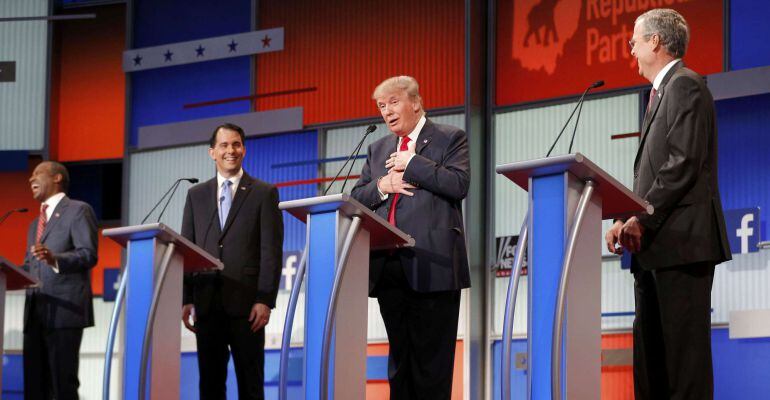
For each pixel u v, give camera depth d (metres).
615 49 7.13
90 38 8.99
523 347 7.13
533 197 3.29
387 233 3.84
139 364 4.31
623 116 7.01
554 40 7.38
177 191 8.45
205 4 8.66
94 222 6.32
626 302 6.82
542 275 3.23
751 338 6.40
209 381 5.30
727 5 6.75
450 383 4.16
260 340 5.34
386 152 4.52
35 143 8.75
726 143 6.68
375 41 7.96
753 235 6.50
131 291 4.43
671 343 3.67
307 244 3.74
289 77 8.27
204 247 5.46
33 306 6.11
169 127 8.52
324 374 3.53
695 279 3.69
